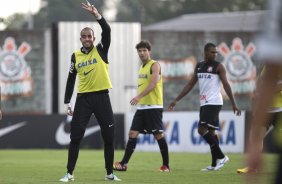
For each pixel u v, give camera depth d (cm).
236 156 5412
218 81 3831
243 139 6319
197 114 6469
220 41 9925
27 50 9494
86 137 6875
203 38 9900
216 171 3806
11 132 6900
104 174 3631
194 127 6462
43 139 6925
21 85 9475
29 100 9512
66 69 9500
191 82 3922
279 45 1074
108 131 3111
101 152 6147
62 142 6919
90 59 3056
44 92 9556
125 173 3678
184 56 9862
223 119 6341
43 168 4169
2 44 9425
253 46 9981
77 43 9550
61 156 5541
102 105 3078
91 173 3703
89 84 3067
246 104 9988
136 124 3812
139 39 9781
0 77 9412
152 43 9788
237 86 9956
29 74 9500
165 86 9781
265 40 1081
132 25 9762
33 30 9500
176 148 6512
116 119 6912
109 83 3092
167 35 9819
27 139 6919
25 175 3631
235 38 9944
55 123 6931
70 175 3173
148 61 3778
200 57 9900
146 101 3775
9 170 4006
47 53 9556
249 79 9981
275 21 1074
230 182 3178
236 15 14575
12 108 9469
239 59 9969
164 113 6531
